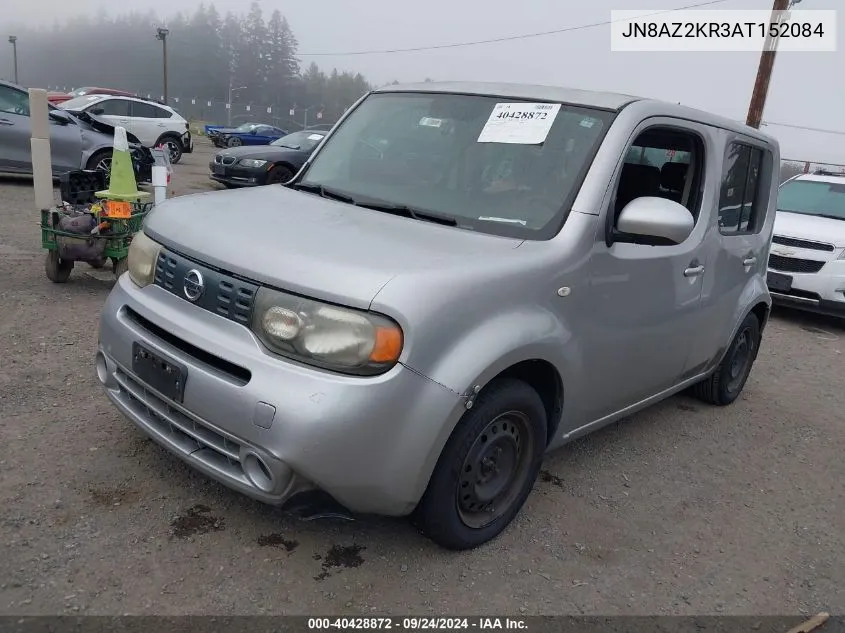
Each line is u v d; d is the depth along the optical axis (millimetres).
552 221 3033
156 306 2812
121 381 2965
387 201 3305
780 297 8305
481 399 2707
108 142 11805
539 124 3324
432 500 2682
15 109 11242
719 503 3754
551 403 3166
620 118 3268
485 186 3223
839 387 6129
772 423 5059
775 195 5031
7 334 4777
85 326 5121
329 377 2367
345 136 3877
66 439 3453
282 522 2986
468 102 3609
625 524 3402
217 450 2537
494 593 2742
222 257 2623
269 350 2463
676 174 3889
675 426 4754
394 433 2410
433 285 2471
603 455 4145
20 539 2686
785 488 4047
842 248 7891
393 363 2398
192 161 20766
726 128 4125
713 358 4613
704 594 2936
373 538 2971
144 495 3061
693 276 3877
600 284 3139
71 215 6105
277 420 2338
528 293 2787
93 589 2482
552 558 3031
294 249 2586
